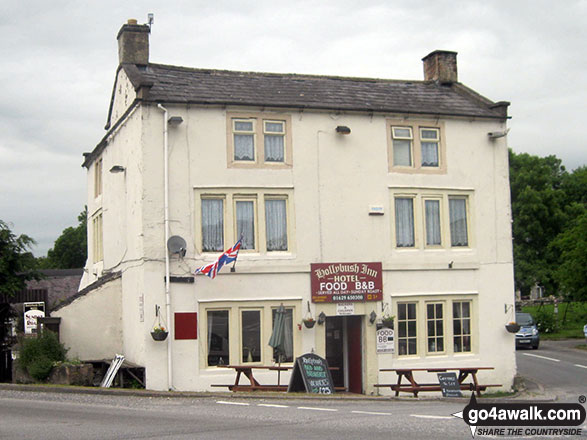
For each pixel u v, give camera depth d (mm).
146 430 11211
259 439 10312
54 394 16891
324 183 21141
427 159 22484
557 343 39156
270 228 20672
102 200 25172
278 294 20375
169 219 19594
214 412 13648
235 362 19812
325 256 20938
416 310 21844
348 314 20969
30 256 22781
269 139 20859
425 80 25484
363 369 21125
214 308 19797
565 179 61469
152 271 19297
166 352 19172
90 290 21703
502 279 22938
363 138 21672
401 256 21750
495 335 22672
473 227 22719
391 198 21828
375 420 12438
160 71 21688
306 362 18344
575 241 37938
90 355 21469
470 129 23000
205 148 20109
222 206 20297
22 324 27359
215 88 21016
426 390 19172
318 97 21781
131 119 20719
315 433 10875
